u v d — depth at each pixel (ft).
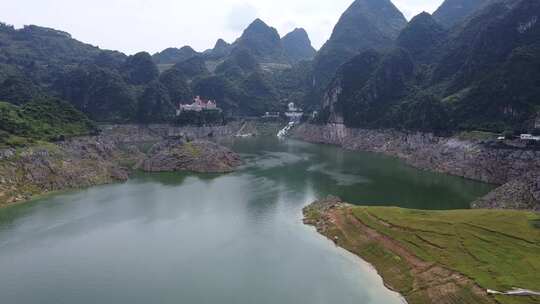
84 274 329.52
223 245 390.01
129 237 409.28
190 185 636.89
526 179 475.72
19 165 576.20
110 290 304.50
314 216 463.83
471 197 547.90
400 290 302.66
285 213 489.67
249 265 346.95
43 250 375.86
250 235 416.46
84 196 563.89
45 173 596.29
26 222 450.71
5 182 538.88
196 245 390.01
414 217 403.13
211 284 314.14
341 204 485.56
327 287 309.83
